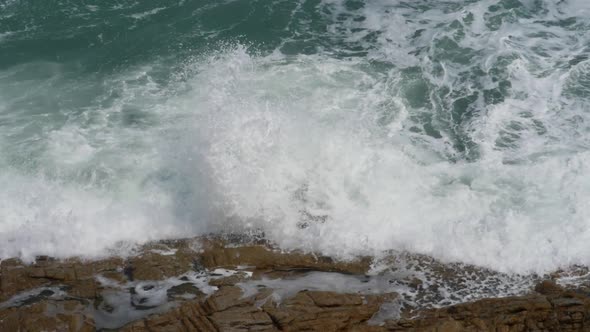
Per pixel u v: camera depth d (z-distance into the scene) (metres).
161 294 11.57
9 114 16.52
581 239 12.71
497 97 17.03
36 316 10.92
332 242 12.82
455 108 16.75
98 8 20.78
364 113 16.33
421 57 18.59
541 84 17.39
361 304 10.97
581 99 16.83
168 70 18.09
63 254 12.60
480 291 11.77
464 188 14.13
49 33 19.66
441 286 11.88
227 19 20.27
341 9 20.91
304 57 18.61
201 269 12.24
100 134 15.77
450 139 15.74
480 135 15.80
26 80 17.78
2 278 11.81
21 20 20.20
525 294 11.63
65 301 11.38
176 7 20.81
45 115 16.47
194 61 18.45
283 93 16.86
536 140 15.57
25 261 12.43
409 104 16.86
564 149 15.23
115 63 18.44
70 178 14.45
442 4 21.05
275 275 12.11
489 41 19.09
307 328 10.36
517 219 13.19
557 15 20.31
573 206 13.48
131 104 16.77
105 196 13.98
